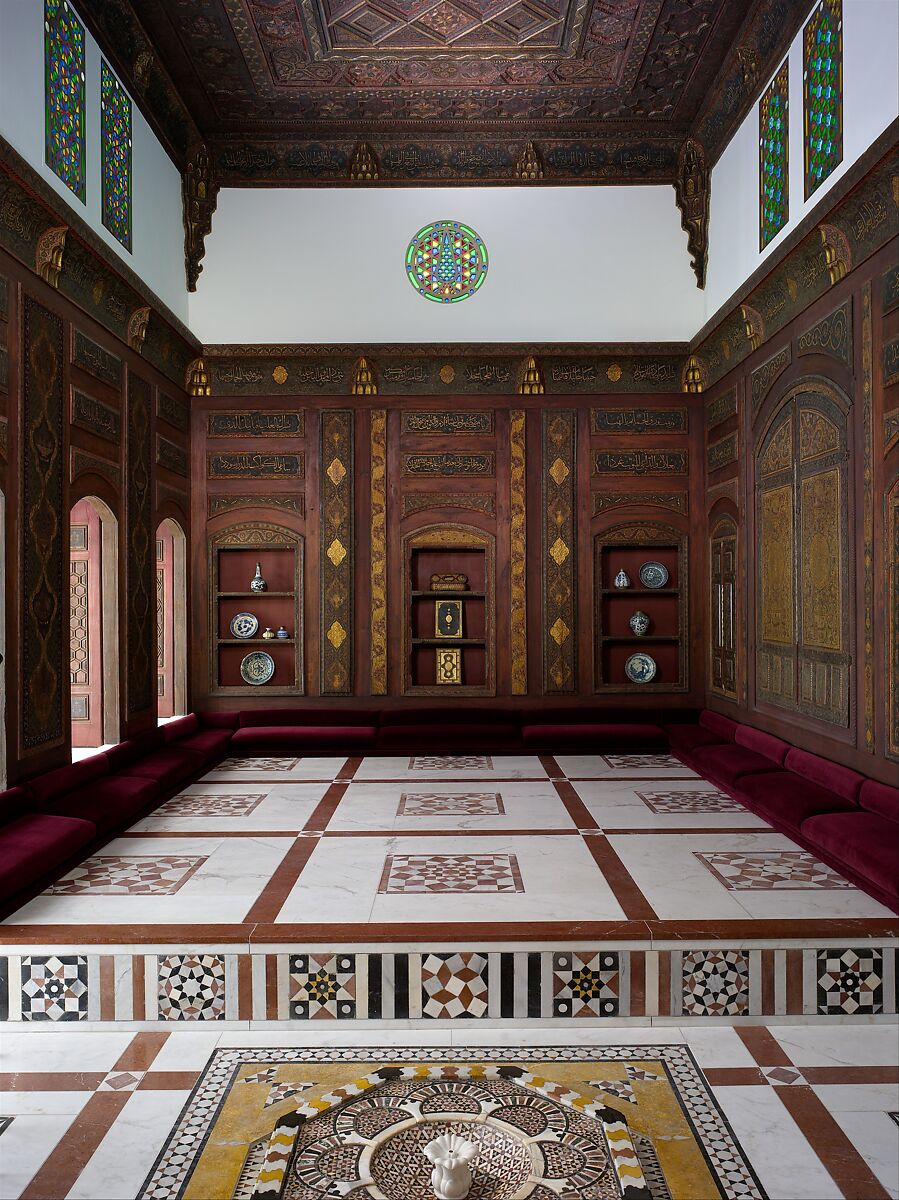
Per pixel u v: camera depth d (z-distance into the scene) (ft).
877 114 15.93
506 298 27.76
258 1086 10.17
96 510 21.26
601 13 21.06
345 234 27.68
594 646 28.17
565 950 11.94
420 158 27.43
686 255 27.61
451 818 18.70
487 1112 9.13
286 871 14.97
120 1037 11.62
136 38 21.31
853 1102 9.75
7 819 15.24
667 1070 10.52
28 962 11.94
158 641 28.43
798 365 20.29
